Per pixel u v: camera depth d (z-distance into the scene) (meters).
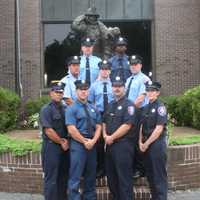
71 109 8.29
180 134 11.62
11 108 13.45
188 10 21.27
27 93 20.83
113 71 9.55
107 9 21.48
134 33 21.47
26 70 20.84
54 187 8.43
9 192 10.15
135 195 9.32
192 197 9.55
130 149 8.42
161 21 21.27
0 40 20.62
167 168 9.84
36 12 20.84
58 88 8.41
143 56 21.50
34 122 13.66
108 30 12.80
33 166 9.98
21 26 20.77
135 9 21.61
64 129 8.42
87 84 8.38
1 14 20.61
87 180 8.49
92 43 9.61
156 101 8.43
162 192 8.45
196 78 21.28
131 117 8.33
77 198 8.31
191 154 10.11
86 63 9.33
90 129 8.34
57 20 21.41
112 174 8.59
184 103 13.21
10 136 11.77
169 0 21.25
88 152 8.36
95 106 8.77
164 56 21.23
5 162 10.16
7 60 20.64
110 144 8.39
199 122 12.63
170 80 21.23
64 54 21.28
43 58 21.20
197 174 10.21
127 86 9.16
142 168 8.89
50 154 8.37
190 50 21.27
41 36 21.09
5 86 20.61
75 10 21.41
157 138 8.36
